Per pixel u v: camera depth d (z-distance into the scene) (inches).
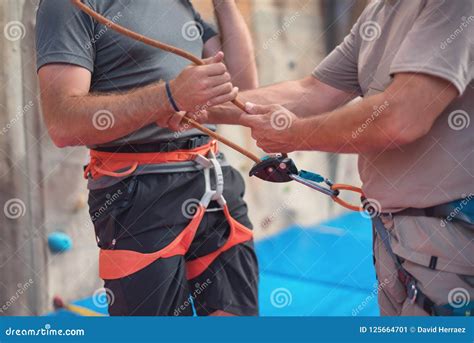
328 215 173.8
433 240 62.9
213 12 86.5
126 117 67.4
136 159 73.5
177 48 70.9
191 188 75.5
